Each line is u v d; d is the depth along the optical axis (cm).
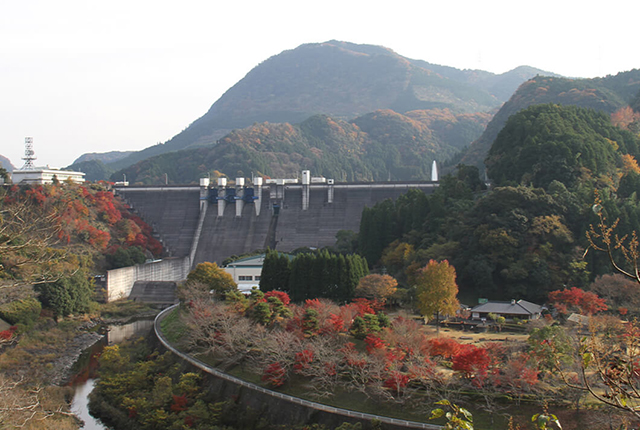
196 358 13275
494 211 17750
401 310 14975
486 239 16675
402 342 10838
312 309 12475
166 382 12312
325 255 16425
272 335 12012
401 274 17888
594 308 13500
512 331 13412
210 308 14288
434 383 10125
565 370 9656
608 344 9544
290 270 17225
